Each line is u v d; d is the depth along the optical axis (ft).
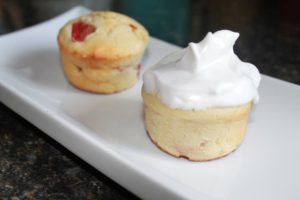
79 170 0.76
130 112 0.90
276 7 1.55
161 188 0.66
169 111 0.74
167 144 0.78
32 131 0.85
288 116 0.87
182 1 1.64
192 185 0.72
